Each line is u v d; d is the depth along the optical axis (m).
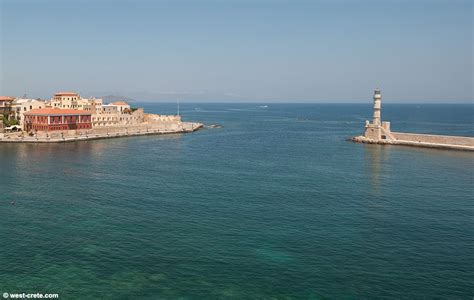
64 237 56.25
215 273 46.47
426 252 52.00
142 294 42.34
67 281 44.66
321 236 57.09
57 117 175.25
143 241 54.94
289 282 44.69
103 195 78.38
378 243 54.72
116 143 167.88
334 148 157.62
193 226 60.78
